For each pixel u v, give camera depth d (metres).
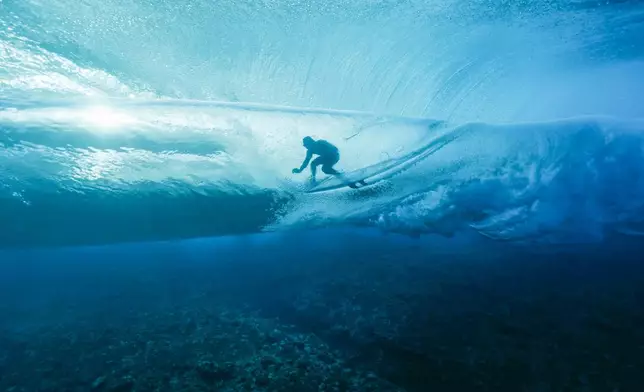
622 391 2.33
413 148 5.90
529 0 6.84
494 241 4.73
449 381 2.54
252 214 5.70
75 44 5.52
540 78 7.55
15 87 5.39
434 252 4.63
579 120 5.50
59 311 3.93
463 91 7.37
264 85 6.64
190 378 2.73
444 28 6.84
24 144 5.21
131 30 5.72
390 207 5.52
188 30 5.91
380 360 2.83
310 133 5.92
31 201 5.28
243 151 5.80
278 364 2.85
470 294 3.64
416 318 3.31
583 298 3.42
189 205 5.61
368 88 6.99
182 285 4.39
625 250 4.27
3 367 2.99
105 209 5.48
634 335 2.84
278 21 6.34
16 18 5.09
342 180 5.55
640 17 7.03
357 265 4.48
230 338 3.26
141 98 6.03
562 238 4.64
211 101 6.07
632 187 4.91
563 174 5.18
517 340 2.90
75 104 5.58
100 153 5.50
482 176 5.50
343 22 6.54
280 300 3.92
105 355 3.08
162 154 5.66
